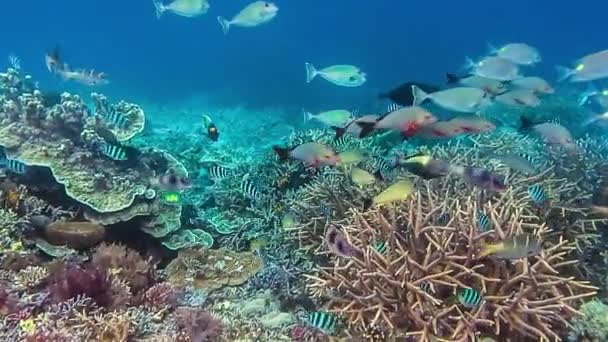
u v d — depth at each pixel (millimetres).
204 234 2336
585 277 1846
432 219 1593
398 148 3000
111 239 2047
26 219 1918
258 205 2602
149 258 1992
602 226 1969
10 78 2439
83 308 1574
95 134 2166
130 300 1721
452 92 1995
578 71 2375
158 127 4781
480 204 1754
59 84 8172
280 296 2004
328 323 1500
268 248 2311
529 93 2348
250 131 5352
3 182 2033
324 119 2584
